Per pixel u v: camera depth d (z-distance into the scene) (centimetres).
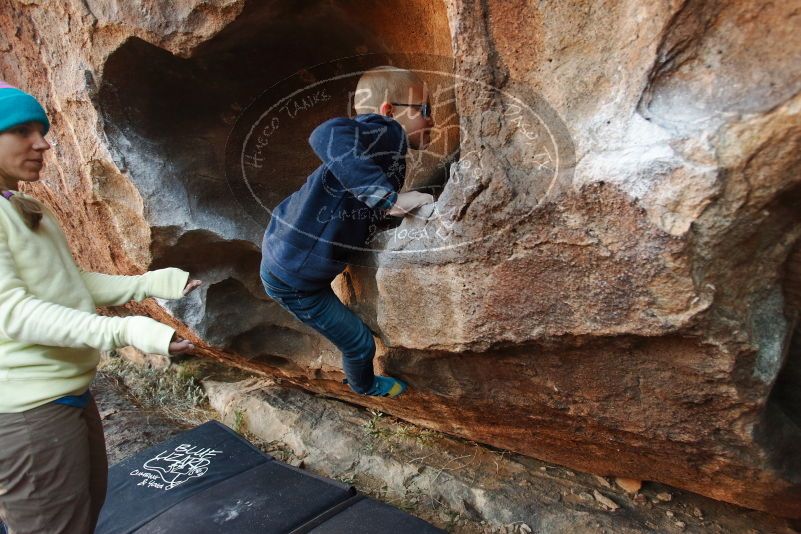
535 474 220
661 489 203
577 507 202
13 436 121
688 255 102
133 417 312
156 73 196
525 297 131
